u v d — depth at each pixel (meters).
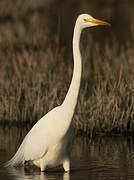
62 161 9.90
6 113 15.34
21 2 37.81
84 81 17.48
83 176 9.55
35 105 15.12
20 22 34.00
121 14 34.97
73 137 9.91
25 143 10.13
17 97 15.48
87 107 14.35
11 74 18.12
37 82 16.31
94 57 19.44
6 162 10.59
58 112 9.70
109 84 15.34
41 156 9.84
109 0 40.12
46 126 9.72
